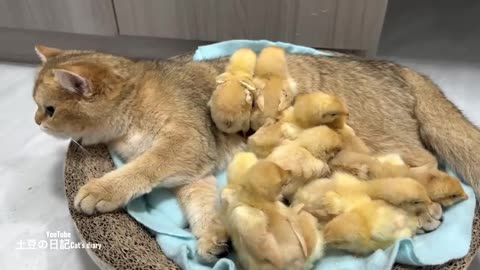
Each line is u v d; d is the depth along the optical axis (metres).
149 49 0.70
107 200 0.43
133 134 0.47
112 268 0.42
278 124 0.46
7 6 0.64
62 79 0.43
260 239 0.37
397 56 0.71
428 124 0.48
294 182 0.42
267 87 0.47
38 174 0.59
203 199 0.45
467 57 0.71
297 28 0.61
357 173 0.44
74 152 0.49
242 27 0.62
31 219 0.55
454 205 0.45
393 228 0.41
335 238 0.40
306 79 0.50
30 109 0.66
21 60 0.72
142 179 0.44
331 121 0.45
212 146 0.47
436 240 0.42
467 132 0.47
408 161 0.48
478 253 0.50
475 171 0.46
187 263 0.41
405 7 0.77
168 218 0.46
